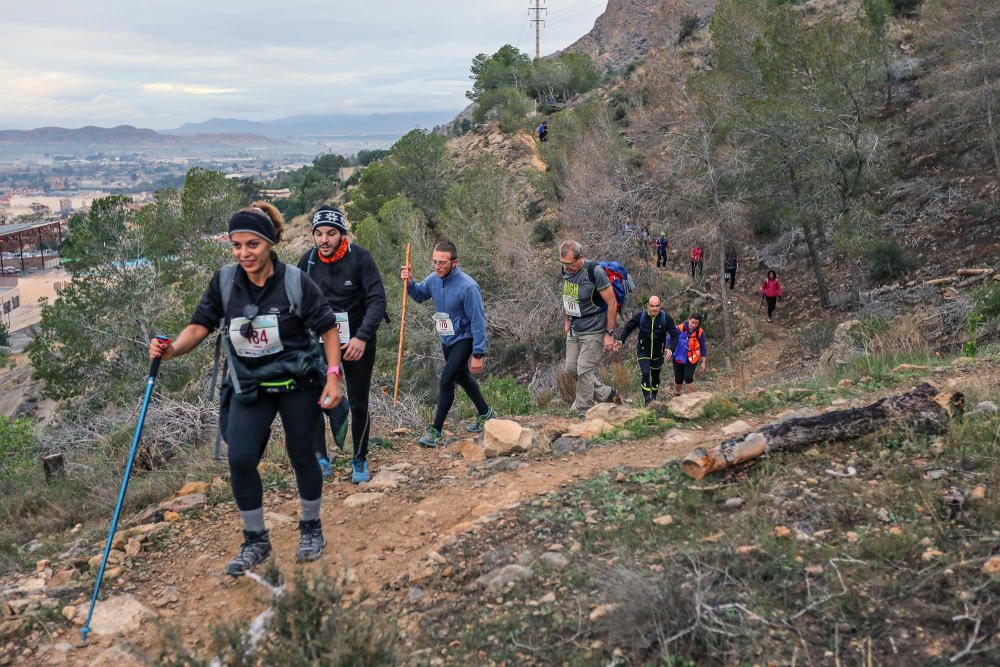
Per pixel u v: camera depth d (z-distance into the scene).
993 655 2.53
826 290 23.73
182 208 31.34
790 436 4.46
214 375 4.19
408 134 54.38
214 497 5.15
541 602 3.30
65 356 28.16
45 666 3.34
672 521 3.93
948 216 24.00
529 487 4.86
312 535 4.21
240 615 3.59
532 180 41.94
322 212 5.20
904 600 2.92
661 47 34.06
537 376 20.52
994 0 23.69
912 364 7.94
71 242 30.17
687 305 28.16
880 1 35.00
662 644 2.82
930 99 28.42
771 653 2.74
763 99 23.05
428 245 29.67
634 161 33.12
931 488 3.78
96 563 4.28
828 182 22.56
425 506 4.79
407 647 3.14
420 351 26.56
